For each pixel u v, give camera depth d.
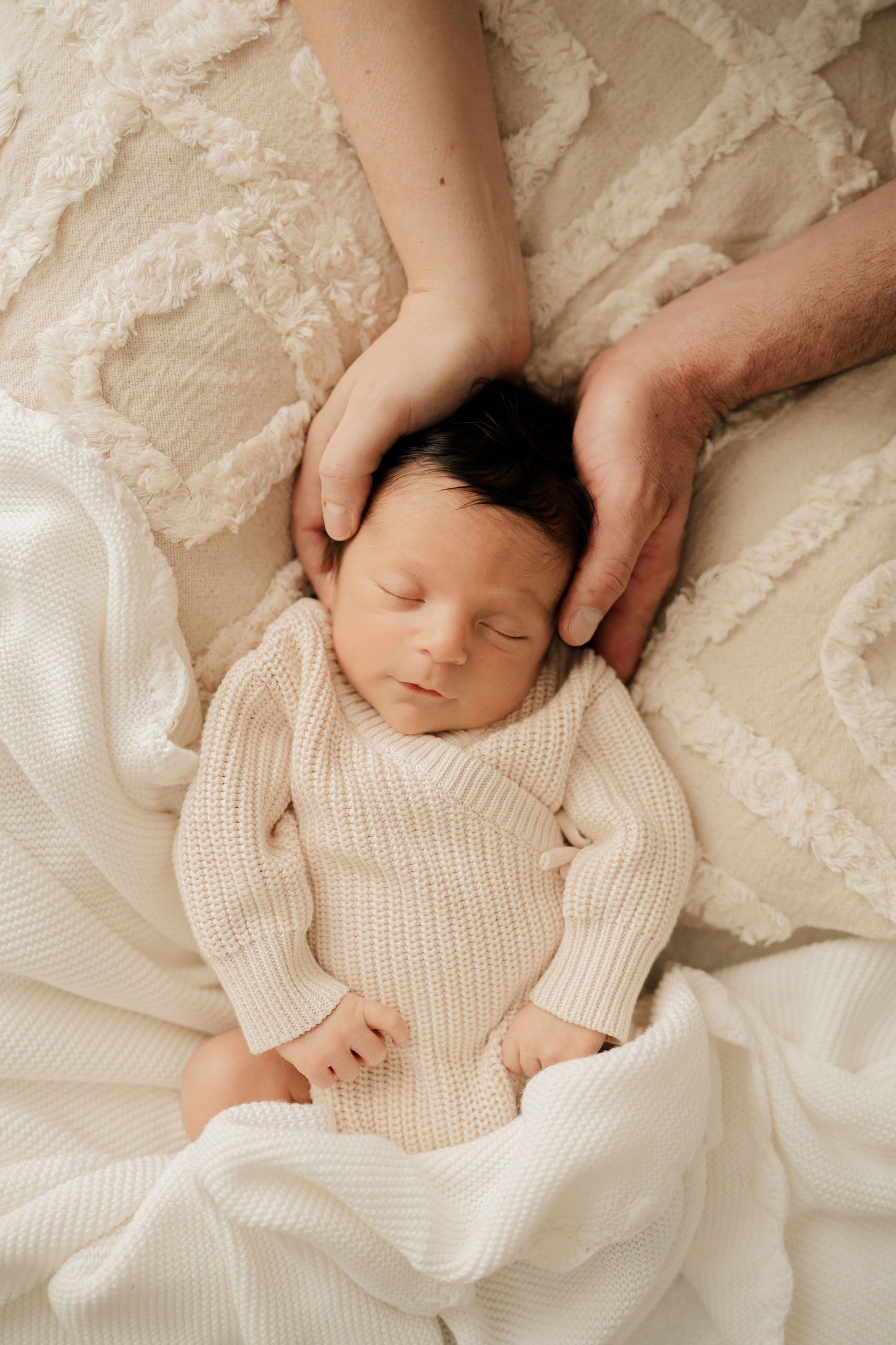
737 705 1.06
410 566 1.02
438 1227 0.92
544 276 1.12
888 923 1.02
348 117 1.00
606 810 1.08
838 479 1.05
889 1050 1.11
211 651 1.09
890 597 1.02
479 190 1.02
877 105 1.07
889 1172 1.04
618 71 1.05
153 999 1.08
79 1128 1.04
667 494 1.07
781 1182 1.04
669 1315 1.07
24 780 1.02
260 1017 1.00
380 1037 1.02
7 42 0.97
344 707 1.10
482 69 1.01
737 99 1.05
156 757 0.99
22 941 1.00
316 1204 0.93
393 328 1.06
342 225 1.05
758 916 1.08
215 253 0.99
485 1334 0.96
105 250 0.96
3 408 0.95
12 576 0.97
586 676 1.12
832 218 1.08
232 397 1.02
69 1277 0.92
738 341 1.06
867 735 1.00
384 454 1.06
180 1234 0.94
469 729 1.11
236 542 1.06
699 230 1.10
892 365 1.09
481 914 1.05
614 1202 0.96
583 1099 0.95
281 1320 0.93
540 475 1.05
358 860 1.04
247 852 1.01
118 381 0.97
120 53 0.95
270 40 1.00
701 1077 1.01
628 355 1.09
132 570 0.97
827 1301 1.04
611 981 1.03
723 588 1.08
